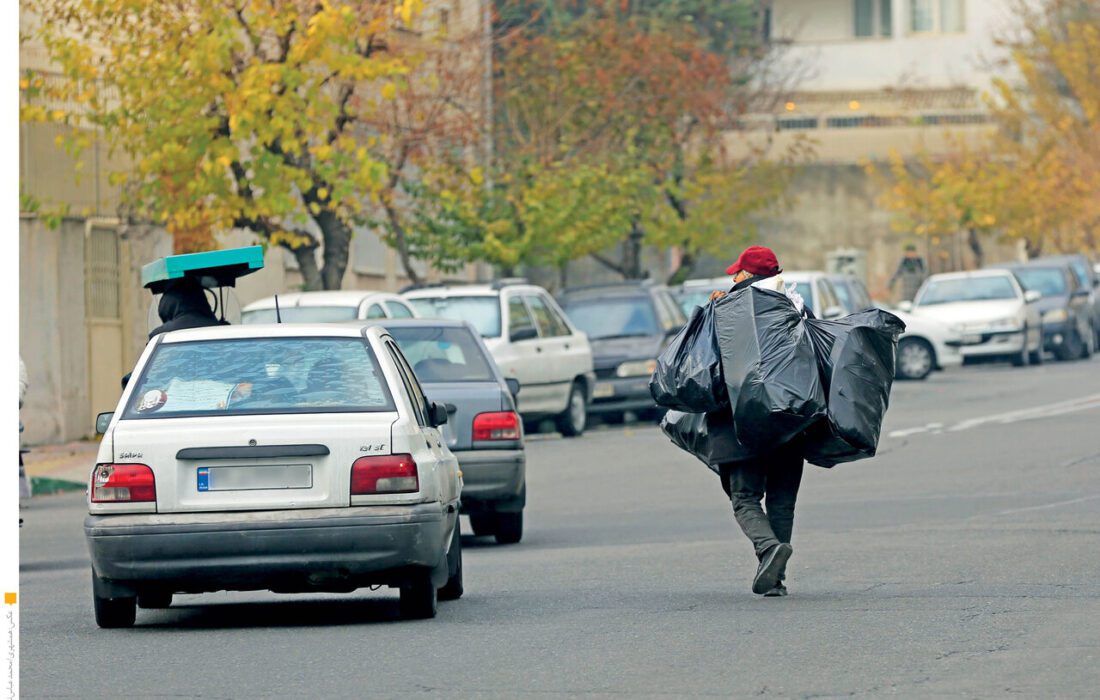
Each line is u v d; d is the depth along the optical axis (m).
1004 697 22.92
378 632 30.36
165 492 30.14
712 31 170.62
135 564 29.92
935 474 60.28
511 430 45.88
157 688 25.05
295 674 26.00
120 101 86.19
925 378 113.44
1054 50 186.00
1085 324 134.00
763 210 184.12
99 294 91.38
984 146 181.75
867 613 30.62
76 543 51.28
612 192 118.19
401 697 23.97
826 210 185.00
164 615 34.53
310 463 30.31
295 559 29.95
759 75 183.25
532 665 26.33
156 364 31.70
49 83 86.88
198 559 29.89
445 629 30.48
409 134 98.25
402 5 84.62
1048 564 36.84
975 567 36.81
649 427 90.06
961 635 27.94
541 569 40.06
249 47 92.56
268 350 31.92
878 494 55.25
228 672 26.34
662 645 27.89
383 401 31.14
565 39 128.38
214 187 81.38
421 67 103.12
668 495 58.56
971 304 118.81
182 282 42.00
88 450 83.75
